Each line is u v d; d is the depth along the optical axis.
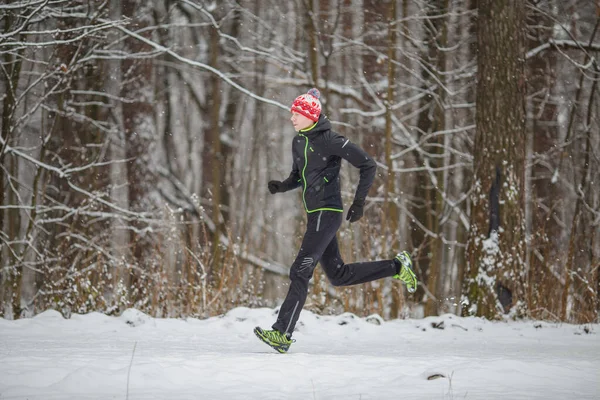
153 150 24.70
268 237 26.56
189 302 12.27
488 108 12.87
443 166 20.33
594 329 11.06
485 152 12.87
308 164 7.00
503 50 12.83
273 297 21.61
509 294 12.55
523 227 12.83
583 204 17.28
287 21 22.50
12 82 14.55
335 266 7.31
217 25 18.66
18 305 12.92
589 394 4.93
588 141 18.11
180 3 22.38
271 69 25.33
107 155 22.03
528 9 18.92
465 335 10.33
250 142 27.39
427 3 19.64
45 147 14.89
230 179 24.77
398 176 22.28
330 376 5.50
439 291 20.25
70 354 6.38
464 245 19.34
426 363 6.09
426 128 20.56
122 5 19.25
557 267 13.82
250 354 6.64
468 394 4.86
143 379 5.00
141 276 12.53
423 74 20.66
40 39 16.08
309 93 7.02
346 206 18.28
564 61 21.17
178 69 24.08
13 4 12.01
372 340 9.57
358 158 6.89
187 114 26.72
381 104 21.06
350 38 21.62
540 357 7.26
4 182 15.81
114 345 7.77
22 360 5.57
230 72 24.30
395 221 18.88
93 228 17.64
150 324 10.20
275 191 7.54
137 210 21.19
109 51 17.48
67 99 18.05
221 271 12.90
